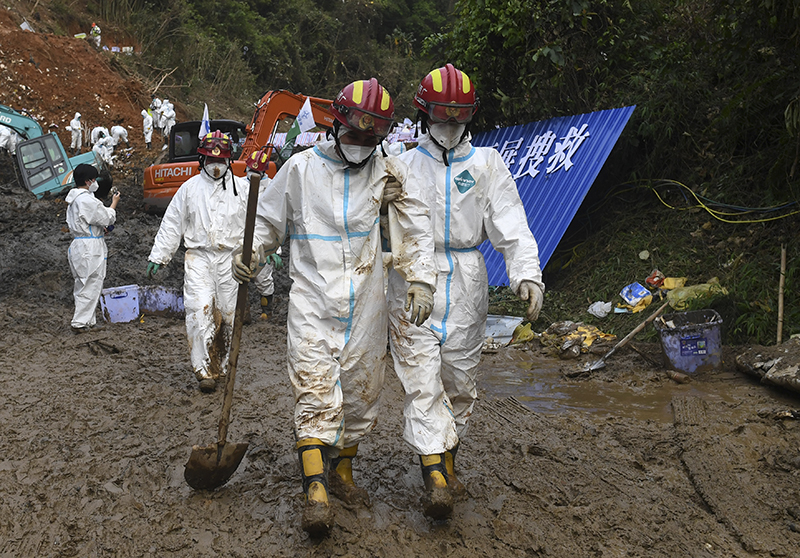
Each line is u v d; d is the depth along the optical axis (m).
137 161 18.75
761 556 2.91
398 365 3.14
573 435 4.30
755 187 7.18
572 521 3.18
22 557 2.82
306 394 2.92
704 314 5.83
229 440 4.13
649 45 8.92
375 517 3.13
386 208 3.19
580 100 9.01
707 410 4.64
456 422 3.40
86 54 21.58
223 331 5.44
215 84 26.97
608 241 7.90
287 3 34.22
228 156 5.38
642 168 8.19
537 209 8.13
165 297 7.87
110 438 4.16
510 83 9.55
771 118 7.30
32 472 3.63
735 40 7.60
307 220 2.99
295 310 3.00
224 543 2.94
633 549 2.93
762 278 6.26
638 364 5.82
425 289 2.95
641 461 3.88
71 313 7.87
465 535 3.00
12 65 19.58
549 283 7.98
